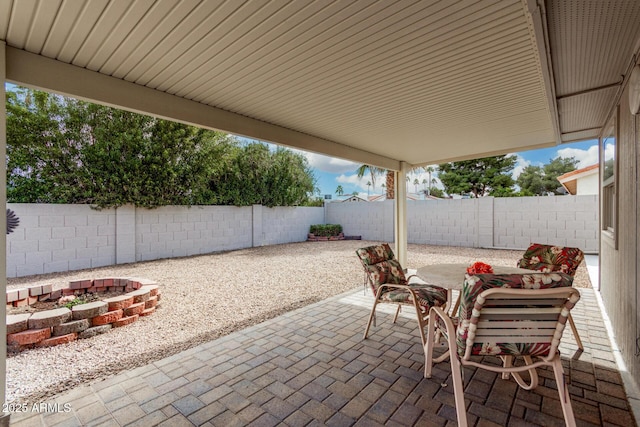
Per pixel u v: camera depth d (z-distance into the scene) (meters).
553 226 9.12
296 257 8.92
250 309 4.38
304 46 2.29
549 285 1.67
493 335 1.82
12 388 2.44
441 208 11.05
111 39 2.18
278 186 11.88
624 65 2.71
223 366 2.76
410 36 2.17
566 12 1.98
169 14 1.91
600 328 3.51
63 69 2.50
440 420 2.03
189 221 9.26
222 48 2.31
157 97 3.07
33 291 4.25
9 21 1.96
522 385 2.35
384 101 3.41
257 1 1.79
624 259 2.83
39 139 6.64
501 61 2.54
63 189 6.89
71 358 2.92
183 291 5.32
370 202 13.09
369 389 2.39
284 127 4.36
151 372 2.67
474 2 1.82
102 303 3.60
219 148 9.32
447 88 3.08
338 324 3.76
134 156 7.84
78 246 7.09
